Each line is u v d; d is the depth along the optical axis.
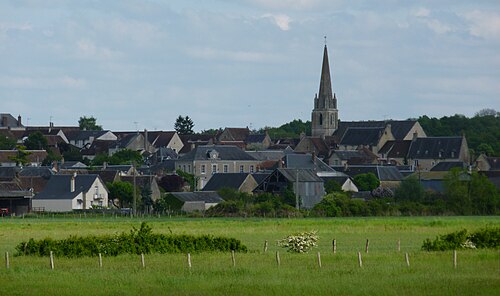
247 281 109.62
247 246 162.62
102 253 140.88
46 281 112.69
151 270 120.75
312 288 103.81
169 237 146.38
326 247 161.62
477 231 152.62
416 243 172.50
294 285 106.00
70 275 117.31
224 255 138.12
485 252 136.38
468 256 131.00
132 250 142.62
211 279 112.06
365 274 114.31
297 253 144.50
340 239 186.00
